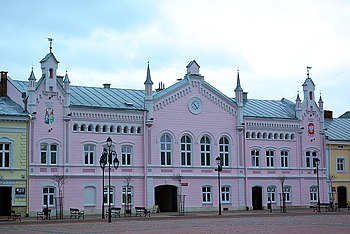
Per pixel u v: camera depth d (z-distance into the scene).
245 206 84.06
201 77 82.38
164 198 81.88
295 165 89.19
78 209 67.44
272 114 89.56
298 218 59.09
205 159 82.06
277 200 87.00
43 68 72.50
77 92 78.94
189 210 79.50
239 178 83.94
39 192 70.38
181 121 80.50
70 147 72.75
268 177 86.44
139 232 40.34
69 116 72.75
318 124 91.75
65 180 71.88
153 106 78.50
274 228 43.25
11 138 69.12
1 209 68.31
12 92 73.94
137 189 76.56
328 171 91.81
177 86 80.38
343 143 93.62
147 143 77.69
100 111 75.00
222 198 82.75
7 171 68.62
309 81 91.56
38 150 70.75
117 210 70.94
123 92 84.00
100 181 74.31
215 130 83.00
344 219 56.41
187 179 79.88
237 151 84.50
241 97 85.25
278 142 88.06
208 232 39.38
